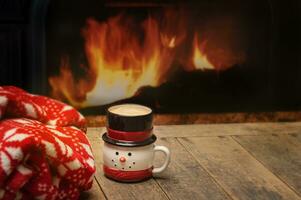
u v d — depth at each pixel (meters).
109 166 1.50
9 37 1.83
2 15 1.81
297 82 2.00
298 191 1.49
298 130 1.89
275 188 1.50
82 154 1.41
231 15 1.96
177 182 1.51
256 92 2.00
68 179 1.36
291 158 1.67
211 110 1.99
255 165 1.62
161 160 1.62
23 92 1.56
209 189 1.49
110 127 1.49
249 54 1.98
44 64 1.86
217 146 1.73
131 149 1.48
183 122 1.96
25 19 1.83
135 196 1.45
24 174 1.29
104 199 1.43
